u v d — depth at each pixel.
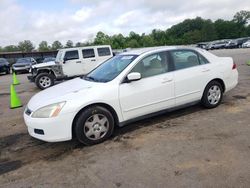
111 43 79.12
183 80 5.46
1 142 5.20
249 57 22.44
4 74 27.09
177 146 4.29
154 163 3.80
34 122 4.38
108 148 4.45
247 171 3.41
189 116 5.71
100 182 3.45
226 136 4.53
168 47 5.56
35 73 12.73
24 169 4.00
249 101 6.62
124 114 4.86
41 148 4.73
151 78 5.10
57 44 105.62
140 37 90.06
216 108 6.14
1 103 9.28
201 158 3.83
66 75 12.76
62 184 3.49
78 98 4.46
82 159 4.14
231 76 6.30
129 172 3.62
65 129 4.37
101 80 5.05
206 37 109.50
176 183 3.27
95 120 4.57
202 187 3.15
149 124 5.41
